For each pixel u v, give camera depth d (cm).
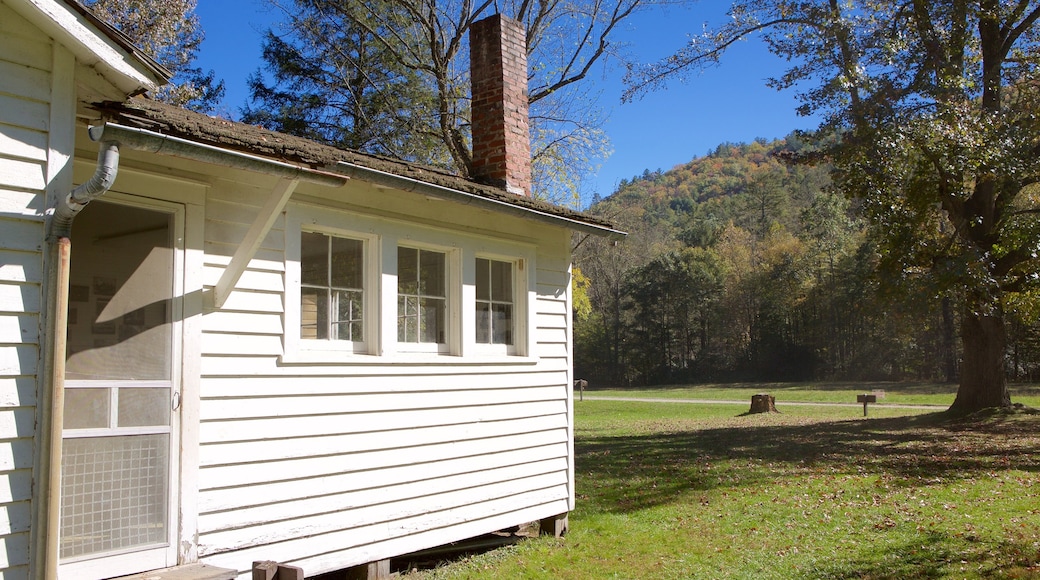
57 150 382
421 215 680
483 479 715
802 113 1798
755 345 6328
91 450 439
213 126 447
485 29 919
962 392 2008
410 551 632
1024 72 1784
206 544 493
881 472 1195
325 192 595
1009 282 1709
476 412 714
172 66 2217
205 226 511
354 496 592
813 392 4094
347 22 2138
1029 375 4041
